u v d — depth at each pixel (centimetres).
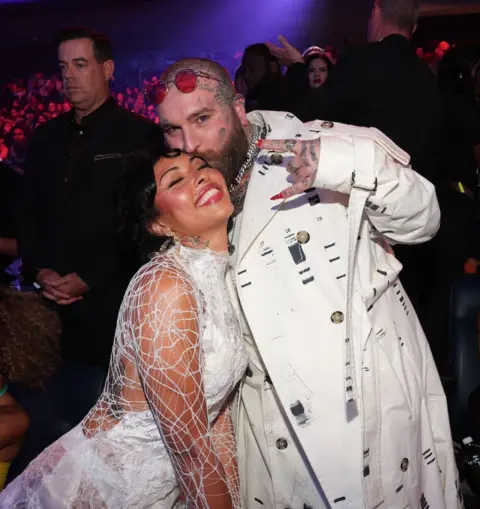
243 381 185
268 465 183
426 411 188
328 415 170
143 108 759
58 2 922
